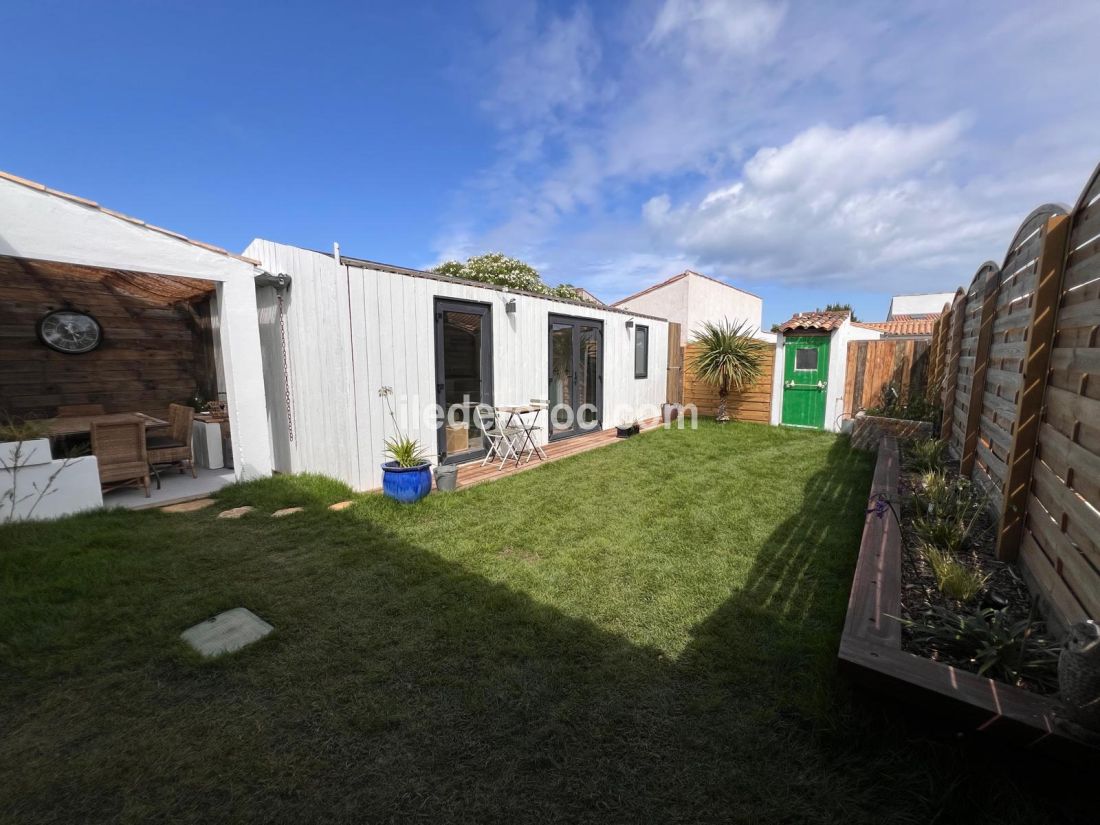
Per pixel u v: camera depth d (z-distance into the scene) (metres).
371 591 2.86
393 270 5.17
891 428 6.92
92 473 4.17
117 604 2.64
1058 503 2.05
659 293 15.85
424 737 1.76
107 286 6.46
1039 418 2.39
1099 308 1.76
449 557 3.35
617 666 2.15
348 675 2.11
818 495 4.87
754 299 19.98
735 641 2.33
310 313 4.96
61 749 1.70
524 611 2.63
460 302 5.99
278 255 5.23
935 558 2.52
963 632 1.81
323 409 5.00
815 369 9.29
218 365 6.86
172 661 2.18
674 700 1.93
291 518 4.10
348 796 1.52
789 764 1.62
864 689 1.67
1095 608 1.63
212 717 1.86
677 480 5.47
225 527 3.89
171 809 1.48
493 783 1.57
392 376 5.22
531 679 2.07
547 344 7.53
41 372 6.02
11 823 1.43
